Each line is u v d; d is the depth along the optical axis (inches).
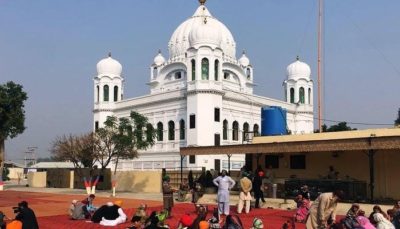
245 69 2952.8
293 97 2903.5
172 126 2303.2
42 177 2113.7
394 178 963.3
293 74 2903.5
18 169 3639.3
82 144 1889.8
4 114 1879.9
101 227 666.8
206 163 2048.5
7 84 1908.2
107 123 1701.5
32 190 1743.4
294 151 989.2
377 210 540.4
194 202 1009.5
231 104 2293.3
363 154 1015.0
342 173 1048.2
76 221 730.8
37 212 875.4
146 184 1630.2
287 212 840.3
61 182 2007.9
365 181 987.9
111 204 718.5
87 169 1886.1
